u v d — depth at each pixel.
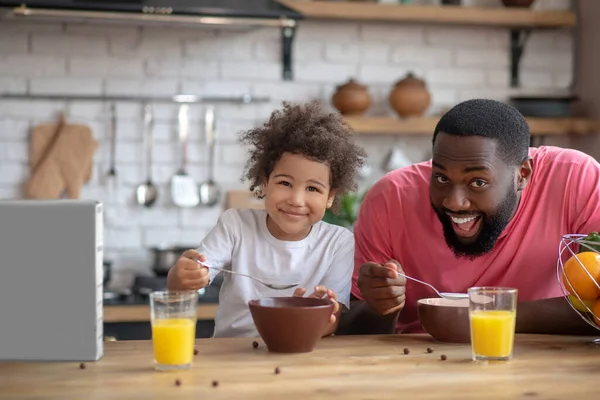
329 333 1.67
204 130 3.98
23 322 1.41
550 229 1.92
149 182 3.93
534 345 1.57
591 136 4.04
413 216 1.99
